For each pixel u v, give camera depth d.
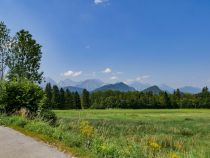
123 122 47.03
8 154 10.85
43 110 24.12
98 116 67.06
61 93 158.50
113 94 193.88
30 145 12.21
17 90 25.22
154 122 51.47
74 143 12.29
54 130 14.33
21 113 22.36
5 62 46.97
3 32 46.66
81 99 178.00
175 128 39.12
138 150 11.75
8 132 15.23
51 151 11.20
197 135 34.25
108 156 10.82
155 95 184.50
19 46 47.28
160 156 13.13
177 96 187.50
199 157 12.43
